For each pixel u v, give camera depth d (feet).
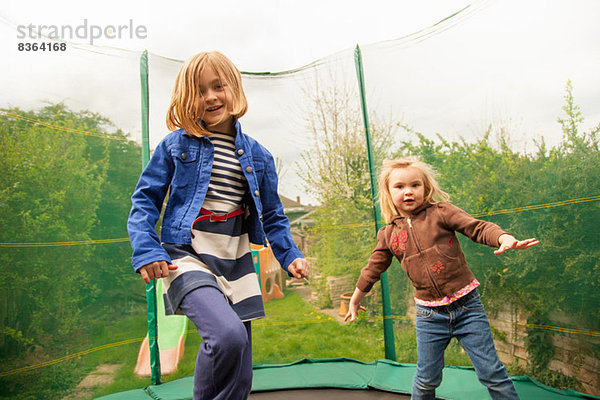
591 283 6.34
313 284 9.76
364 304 9.34
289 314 9.66
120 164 8.31
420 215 5.83
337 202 9.77
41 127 7.14
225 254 4.56
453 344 8.01
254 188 4.91
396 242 5.93
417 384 5.56
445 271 5.39
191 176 4.62
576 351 6.44
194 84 4.70
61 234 7.21
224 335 3.58
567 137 6.70
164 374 8.34
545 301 6.84
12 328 6.48
